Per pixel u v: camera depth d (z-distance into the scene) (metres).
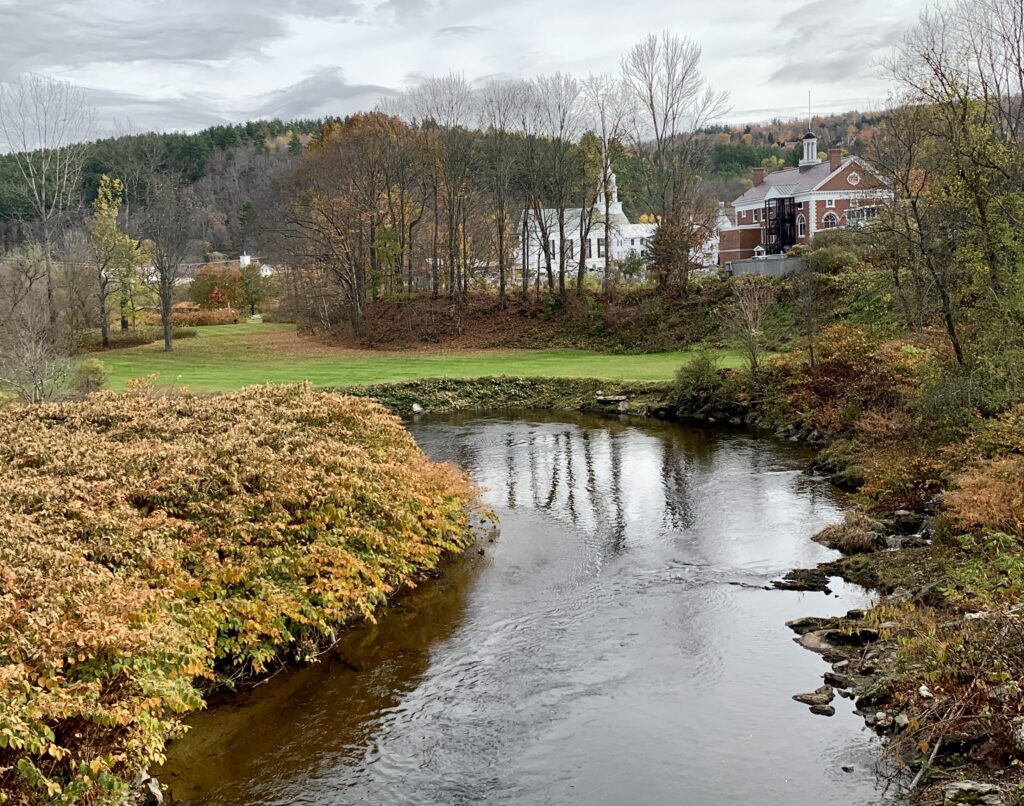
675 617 13.50
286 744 9.99
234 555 12.52
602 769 9.31
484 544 17.75
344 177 61.62
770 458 25.78
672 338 49.97
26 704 7.56
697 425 32.66
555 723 10.34
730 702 10.68
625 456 26.91
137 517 12.01
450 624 13.50
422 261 70.75
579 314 56.12
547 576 15.65
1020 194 20.53
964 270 23.27
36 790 7.64
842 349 31.05
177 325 72.81
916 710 9.60
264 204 90.31
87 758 8.11
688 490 21.98
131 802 8.41
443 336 56.94
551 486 23.02
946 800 8.09
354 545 14.34
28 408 17.81
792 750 9.52
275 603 11.92
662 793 8.82
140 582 10.53
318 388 39.81
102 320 57.69
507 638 12.91
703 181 101.75
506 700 10.96
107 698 8.56
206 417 17.28
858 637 12.16
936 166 25.58
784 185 70.94
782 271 50.94
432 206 69.25
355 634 13.18
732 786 8.89
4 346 32.53
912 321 30.06
